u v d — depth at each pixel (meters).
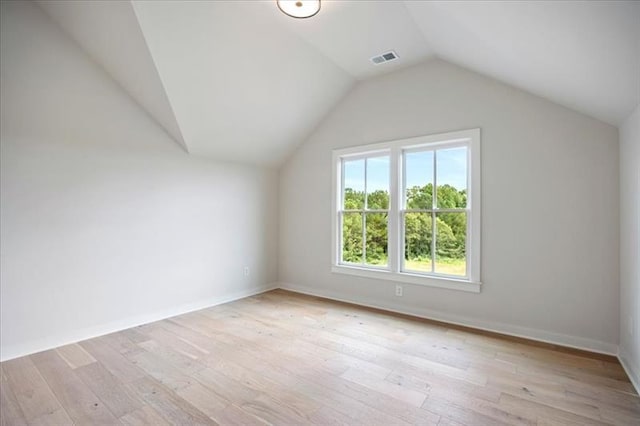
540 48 2.04
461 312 3.34
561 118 2.84
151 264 3.50
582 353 2.65
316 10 2.49
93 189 3.06
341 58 3.50
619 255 2.59
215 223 4.18
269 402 1.97
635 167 2.20
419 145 3.65
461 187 3.42
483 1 1.82
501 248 3.12
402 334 3.08
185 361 2.51
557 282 2.86
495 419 1.81
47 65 2.77
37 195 2.72
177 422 1.78
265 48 3.10
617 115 2.42
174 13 2.48
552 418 1.81
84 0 2.48
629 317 2.35
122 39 2.66
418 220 3.70
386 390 2.10
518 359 2.54
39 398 2.00
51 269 2.79
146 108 3.41
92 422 1.78
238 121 3.80
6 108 2.56
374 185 4.09
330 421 1.79
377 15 2.72
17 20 2.61
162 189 3.61
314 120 4.45
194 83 3.09
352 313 3.73
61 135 2.85
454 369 2.38
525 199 3.00
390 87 3.85
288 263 4.97
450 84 3.42
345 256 4.36
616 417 1.82
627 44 1.53
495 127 3.15
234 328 3.25
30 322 2.66
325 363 2.48
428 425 1.76
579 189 2.77
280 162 4.97
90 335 3.01
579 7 1.44
